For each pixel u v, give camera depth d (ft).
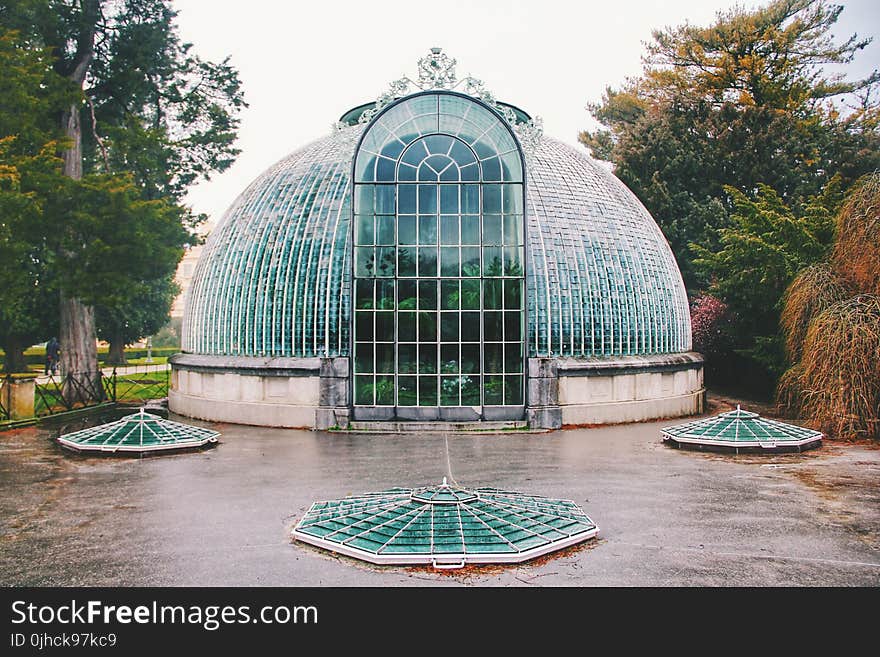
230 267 96.89
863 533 43.65
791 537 42.80
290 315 89.56
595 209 97.66
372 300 87.20
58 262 103.50
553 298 89.56
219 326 96.58
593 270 92.84
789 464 65.31
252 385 90.43
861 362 76.07
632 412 92.32
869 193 85.05
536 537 40.27
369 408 86.69
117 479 59.36
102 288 103.60
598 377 90.38
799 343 89.25
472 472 62.13
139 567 37.73
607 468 63.72
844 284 87.97
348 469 63.46
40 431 86.69
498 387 86.89
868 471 62.08
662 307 100.42
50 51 102.27
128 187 103.45
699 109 173.27
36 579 36.01
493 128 88.63
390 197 88.12
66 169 118.62
